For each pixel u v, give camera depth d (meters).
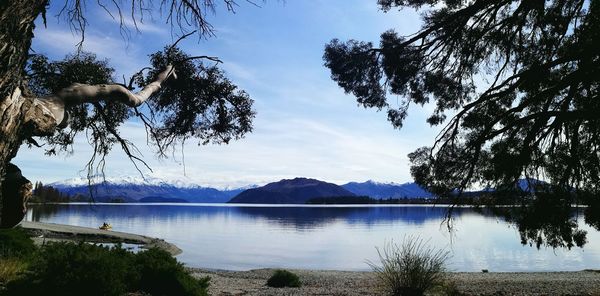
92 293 6.71
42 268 6.71
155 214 178.25
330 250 46.28
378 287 10.30
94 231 42.09
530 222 9.54
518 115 10.83
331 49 11.56
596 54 8.34
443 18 10.96
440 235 69.75
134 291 7.77
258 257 38.09
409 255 10.00
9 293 6.35
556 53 10.08
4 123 2.66
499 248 49.12
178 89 8.91
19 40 2.71
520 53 10.52
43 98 3.57
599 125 9.14
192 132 9.70
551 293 11.47
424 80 11.88
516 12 9.77
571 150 9.28
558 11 9.88
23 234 9.27
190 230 78.56
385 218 144.75
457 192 11.06
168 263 8.38
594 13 8.70
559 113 8.89
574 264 34.62
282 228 92.38
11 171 4.66
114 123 9.22
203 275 17.12
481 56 11.27
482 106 10.98
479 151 10.49
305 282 16.98
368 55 11.47
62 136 9.30
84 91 4.19
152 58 8.45
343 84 11.82
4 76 2.63
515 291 11.88
